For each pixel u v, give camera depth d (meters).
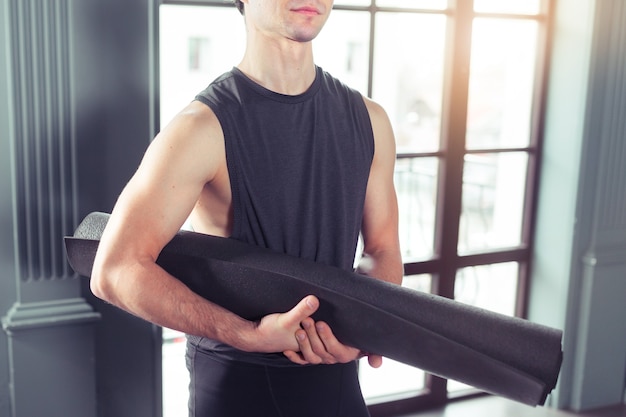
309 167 1.27
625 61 3.00
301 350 1.14
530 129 3.20
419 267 3.01
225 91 1.23
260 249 1.20
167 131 1.17
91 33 2.10
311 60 1.29
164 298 1.09
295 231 1.27
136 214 1.11
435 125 3.01
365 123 1.36
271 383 1.27
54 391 2.18
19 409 2.15
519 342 1.06
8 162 2.04
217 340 1.16
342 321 1.11
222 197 1.25
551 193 3.17
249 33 1.25
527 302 3.31
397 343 1.10
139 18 2.17
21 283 2.09
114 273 1.10
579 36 2.98
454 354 1.07
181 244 1.20
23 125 2.01
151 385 2.43
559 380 3.20
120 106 2.18
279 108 1.24
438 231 3.05
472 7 2.89
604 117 3.02
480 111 3.14
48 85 2.02
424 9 2.82
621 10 2.96
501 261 3.21
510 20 3.06
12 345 2.11
